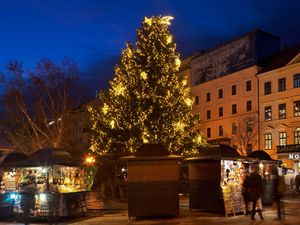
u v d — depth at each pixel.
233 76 61.53
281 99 54.31
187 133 27.72
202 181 18.05
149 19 28.47
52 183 17.06
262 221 15.14
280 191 15.66
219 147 17.27
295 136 52.28
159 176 16.38
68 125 36.38
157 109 27.08
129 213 16.12
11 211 16.95
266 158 21.23
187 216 16.84
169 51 28.34
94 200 25.33
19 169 17.73
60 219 16.56
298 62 52.25
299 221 15.07
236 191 17.20
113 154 27.23
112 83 29.28
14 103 33.50
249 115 58.38
